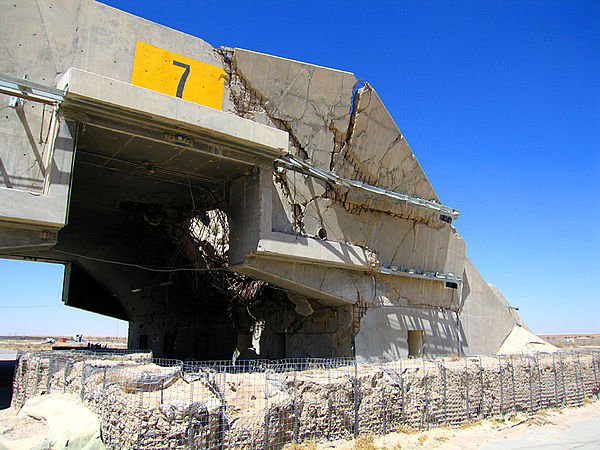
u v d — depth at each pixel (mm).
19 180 11328
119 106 11461
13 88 10547
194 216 19359
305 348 18859
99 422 9805
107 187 17219
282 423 10367
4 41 11352
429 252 20500
